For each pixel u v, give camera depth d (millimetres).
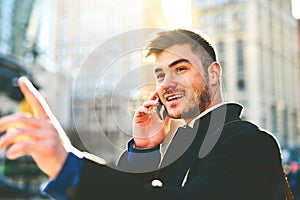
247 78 63312
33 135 572
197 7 64938
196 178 839
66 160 616
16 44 35469
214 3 65438
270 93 66000
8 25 35219
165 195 726
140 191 702
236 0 65000
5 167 8828
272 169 911
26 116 588
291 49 75500
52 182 622
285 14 75062
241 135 916
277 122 66312
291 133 69188
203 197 765
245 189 823
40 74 18812
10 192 8586
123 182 688
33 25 36219
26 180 8844
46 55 23922
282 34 73188
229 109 1014
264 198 861
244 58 64000
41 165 607
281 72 71125
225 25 65000
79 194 627
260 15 66000
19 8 36281
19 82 646
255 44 63688
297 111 73500
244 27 64438
